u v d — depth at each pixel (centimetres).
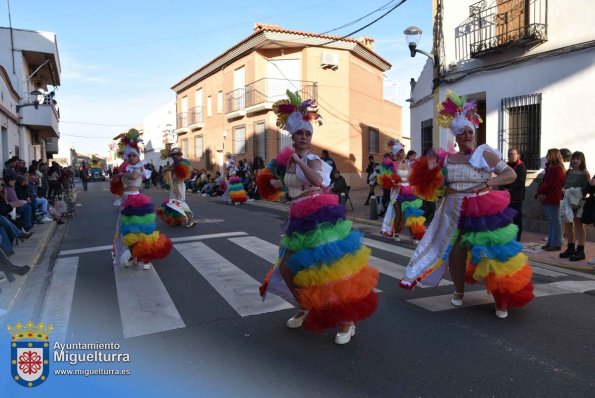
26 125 2167
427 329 434
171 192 1085
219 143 2930
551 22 961
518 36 1006
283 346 400
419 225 866
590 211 685
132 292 564
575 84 923
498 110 1084
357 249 390
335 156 2330
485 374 344
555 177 786
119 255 675
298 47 2311
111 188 675
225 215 1332
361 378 340
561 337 412
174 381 342
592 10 889
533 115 1012
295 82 2325
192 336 425
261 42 2245
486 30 1112
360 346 398
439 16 1248
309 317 390
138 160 655
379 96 2733
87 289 582
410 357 375
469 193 467
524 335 418
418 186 496
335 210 388
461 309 491
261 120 2420
